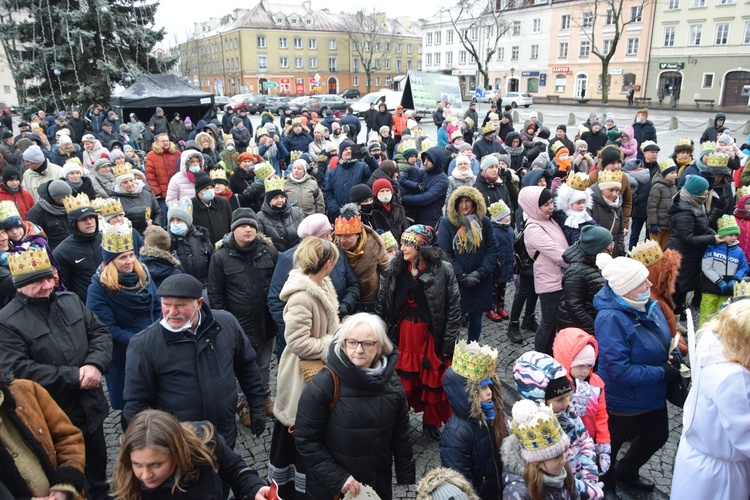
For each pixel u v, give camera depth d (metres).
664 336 3.32
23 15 30.00
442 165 7.45
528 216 5.05
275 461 3.39
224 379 2.99
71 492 2.40
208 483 2.31
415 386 4.14
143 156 14.91
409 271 4.01
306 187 7.32
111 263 3.73
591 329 3.98
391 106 31.67
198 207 6.02
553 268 4.87
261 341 4.50
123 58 26.17
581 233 4.08
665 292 3.77
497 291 6.55
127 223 4.97
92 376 3.09
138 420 2.15
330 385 2.72
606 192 5.52
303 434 2.74
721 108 41.28
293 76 79.31
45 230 5.79
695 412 2.49
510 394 4.83
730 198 6.96
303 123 15.24
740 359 2.33
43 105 24.86
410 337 4.02
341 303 4.35
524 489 2.34
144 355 2.85
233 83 80.06
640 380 3.21
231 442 3.03
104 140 15.21
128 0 26.95
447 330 3.94
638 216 8.48
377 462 2.78
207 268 5.18
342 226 4.37
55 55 24.77
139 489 2.20
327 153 9.73
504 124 14.73
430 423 4.13
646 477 3.83
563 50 54.91
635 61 49.56
